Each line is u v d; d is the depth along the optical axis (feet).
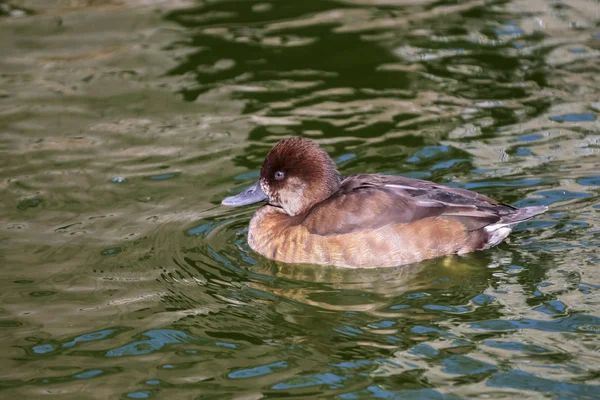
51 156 45.60
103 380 28.55
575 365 27.96
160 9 62.44
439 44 56.44
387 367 28.63
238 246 38.32
